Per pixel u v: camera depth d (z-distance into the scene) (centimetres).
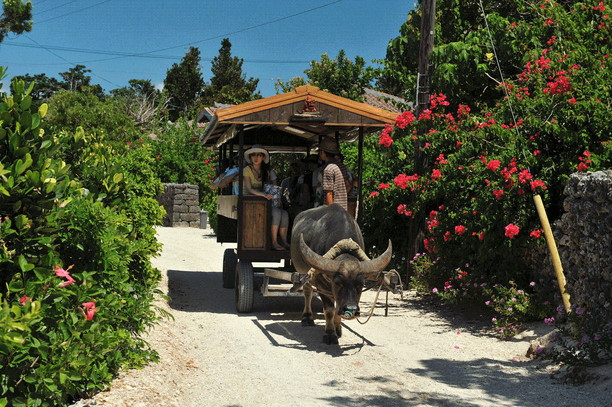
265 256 958
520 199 839
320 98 950
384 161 1325
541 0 1236
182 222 2534
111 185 670
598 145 868
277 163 1697
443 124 1031
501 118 954
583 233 732
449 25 1383
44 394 412
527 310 800
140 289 647
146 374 548
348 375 619
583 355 609
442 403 530
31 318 380
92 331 470
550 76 980
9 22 2420
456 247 1000
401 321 896
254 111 926
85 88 3300
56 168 482
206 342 748
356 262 655
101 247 512
